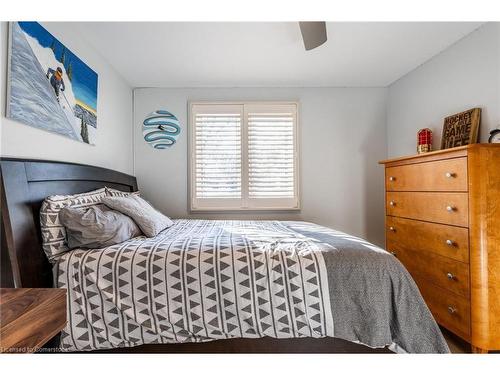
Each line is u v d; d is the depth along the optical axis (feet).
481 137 6.67
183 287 4.24
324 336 4.12
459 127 7.17
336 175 10.77
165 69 8.96
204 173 10.59
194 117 10.55
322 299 4.11
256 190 10.64
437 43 7.50
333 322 4.06
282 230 6.70
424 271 6.50
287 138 10.71
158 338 4.23
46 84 5.45
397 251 7.61
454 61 7.54
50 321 2.54
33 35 5.10
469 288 5.21
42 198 4.85
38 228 4.61
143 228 5.82
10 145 4.65
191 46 7.53
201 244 4.88
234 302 4.20
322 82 10.30
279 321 4.15
